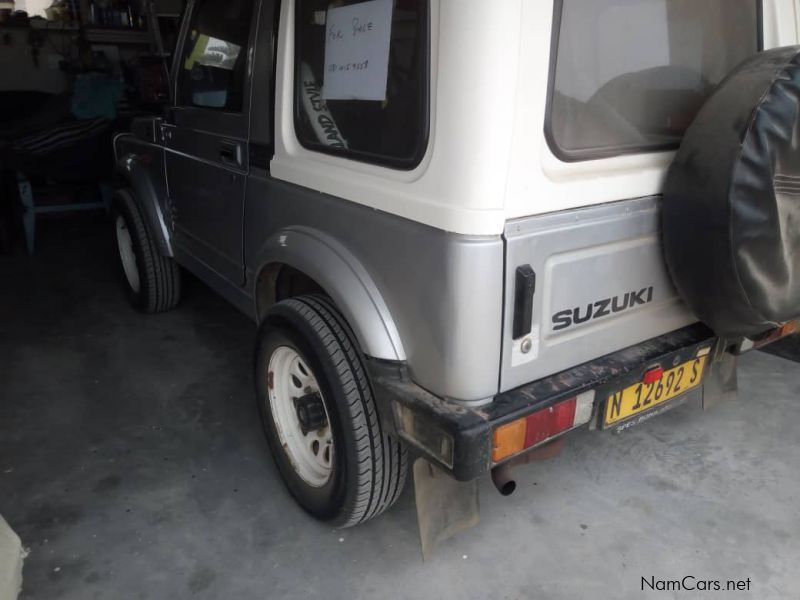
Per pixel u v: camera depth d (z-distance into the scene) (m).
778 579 2.03
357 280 1.81
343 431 1.92
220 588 2.00
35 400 3.05
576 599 1.97
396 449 1.97
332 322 1.96
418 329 1.67
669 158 1.89
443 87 1.46
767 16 2.14
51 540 2.19
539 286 1.63
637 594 1.98
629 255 1.82
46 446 2.70
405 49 1.60
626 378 1.85
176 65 2.99
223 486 2.47
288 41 2.06
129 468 2.57
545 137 1.56
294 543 2.19
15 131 5.59
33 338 3.72
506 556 2.13
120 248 4.04
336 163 1.91
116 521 2.28
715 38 2.01
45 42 6.61
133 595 1.97
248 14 2.32
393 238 1.69
